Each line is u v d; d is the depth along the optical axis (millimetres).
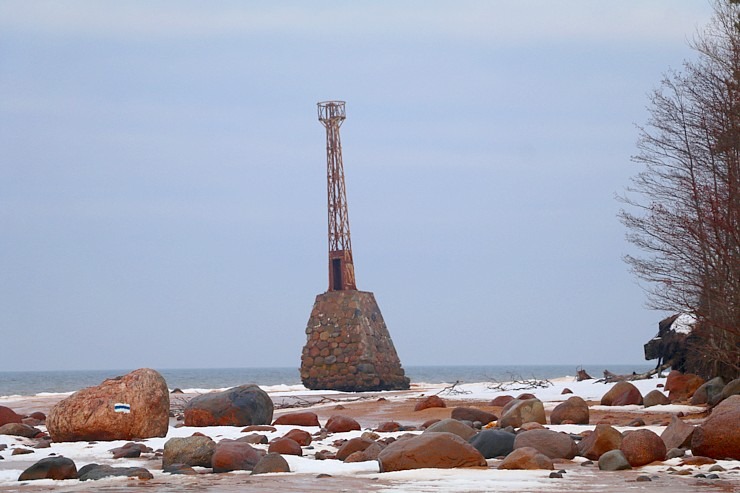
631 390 115500
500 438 61219
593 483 48469
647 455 56188
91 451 71438
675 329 158000
